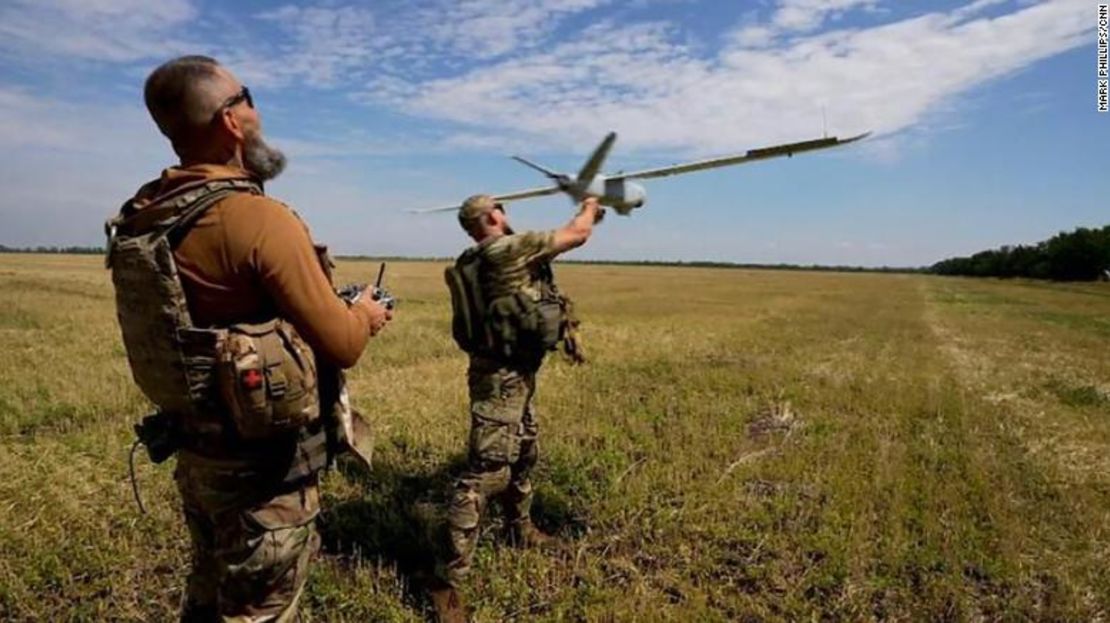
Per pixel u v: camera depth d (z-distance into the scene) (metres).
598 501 4.53
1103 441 6.64
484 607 3.28
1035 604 3.52
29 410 6.59
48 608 3.21
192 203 1.80
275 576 2.04
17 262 59.69
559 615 3.22
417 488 4.76
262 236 1.80
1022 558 3.94
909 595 3.53
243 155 1.98
